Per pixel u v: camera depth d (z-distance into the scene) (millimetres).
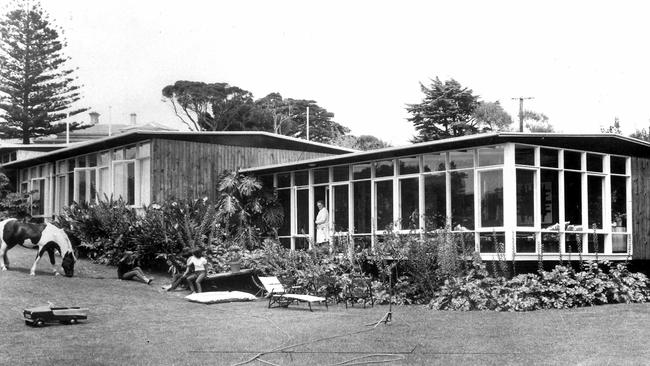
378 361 9836
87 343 11461
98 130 69875
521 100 60406
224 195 25141
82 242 23781
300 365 9664
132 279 20359
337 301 17562
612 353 10039
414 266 17328
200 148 26391
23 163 33375
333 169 23422
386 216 21406
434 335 12016
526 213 18109
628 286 17922
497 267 17688
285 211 25688
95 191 28547
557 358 9789
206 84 68688
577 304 16469
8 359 10164
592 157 20047
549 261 18484
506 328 12719
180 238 21562
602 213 20172
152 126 69375
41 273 20094
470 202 18922
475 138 18172
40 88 50250
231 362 9914
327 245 20484
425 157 20219
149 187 25188
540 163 18641
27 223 19781
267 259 20250
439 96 63938
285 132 70562
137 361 10023
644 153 21547
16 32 49562
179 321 13977
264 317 14656
